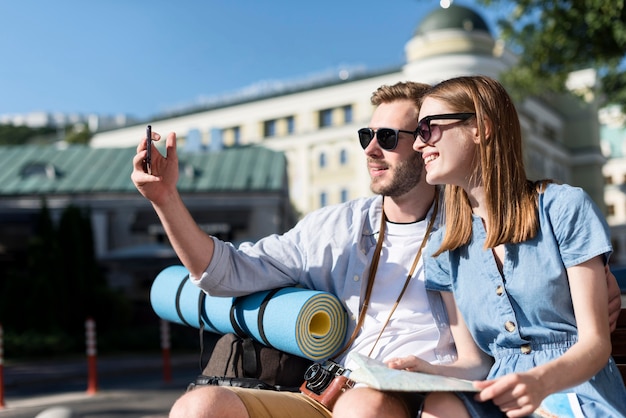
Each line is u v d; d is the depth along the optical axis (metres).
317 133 58.84
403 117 2.73
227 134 64.94
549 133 60.69
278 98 62.09
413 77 42.97
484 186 2.13
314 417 2.30
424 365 2.15
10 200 28.12
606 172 70.00
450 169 2.19
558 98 64.94
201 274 2.51
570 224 2.04
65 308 19.11
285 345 2.51
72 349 18.27
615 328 2.43
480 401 1.87
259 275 2.62
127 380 13.54
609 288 2.20
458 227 2.25
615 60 14.91
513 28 16.47
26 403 10.22
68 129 88.06
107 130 71.56
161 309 3.15
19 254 26.77
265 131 62.97
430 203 2.75
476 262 2.21
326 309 2.55
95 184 28.94
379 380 1.83
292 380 2.59
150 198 2.40
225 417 2.07
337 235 2.73
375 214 2.79
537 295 2.07
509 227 2.10
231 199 28.31
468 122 2.18
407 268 2.66
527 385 1.76
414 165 2.70
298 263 2.74
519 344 2.13
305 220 2.83
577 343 1.93
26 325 18.34
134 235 28.23
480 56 42.12
